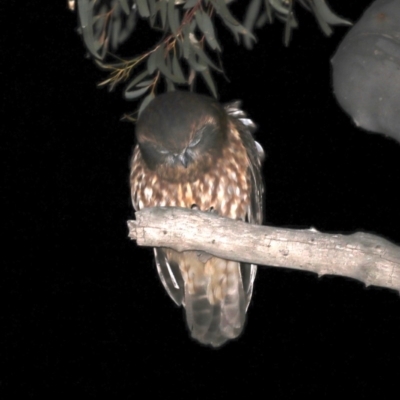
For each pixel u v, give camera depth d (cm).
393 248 574
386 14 478
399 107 479
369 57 480
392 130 487
